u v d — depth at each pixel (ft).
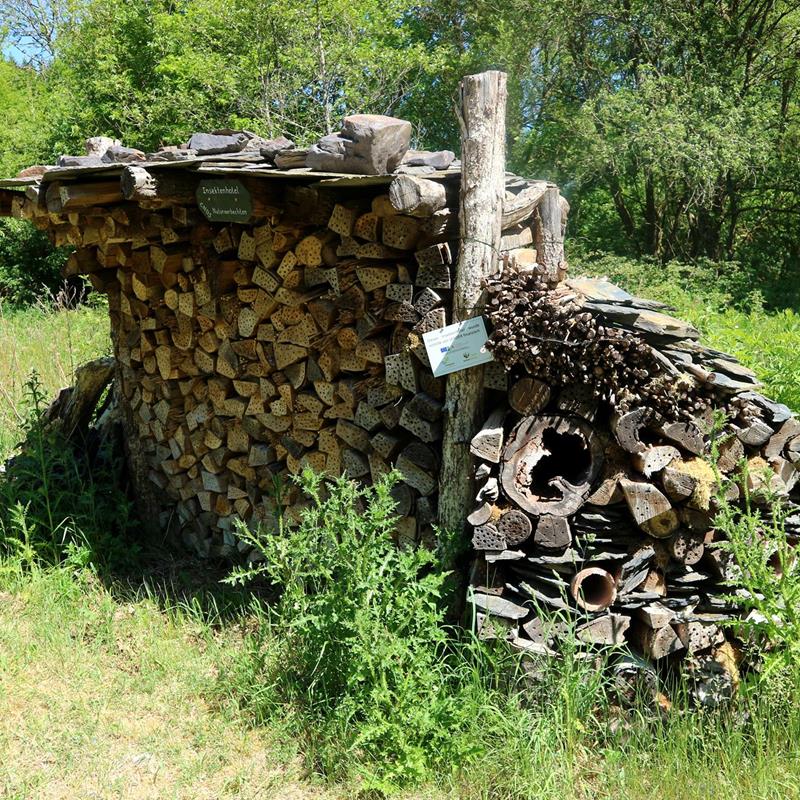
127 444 19.58
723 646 11.75
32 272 57.26
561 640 11.34
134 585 16.61
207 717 12.46
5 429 23.39
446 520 12.79
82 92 59.88
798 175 50.16
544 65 51.57
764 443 11.67
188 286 16.61
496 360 11.76
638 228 57.52
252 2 44.78
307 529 13.15
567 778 10.53
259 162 13.92
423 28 60.23
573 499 11.37
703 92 45.09
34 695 12.84
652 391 10.91
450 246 12.50
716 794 10.13
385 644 11.23
